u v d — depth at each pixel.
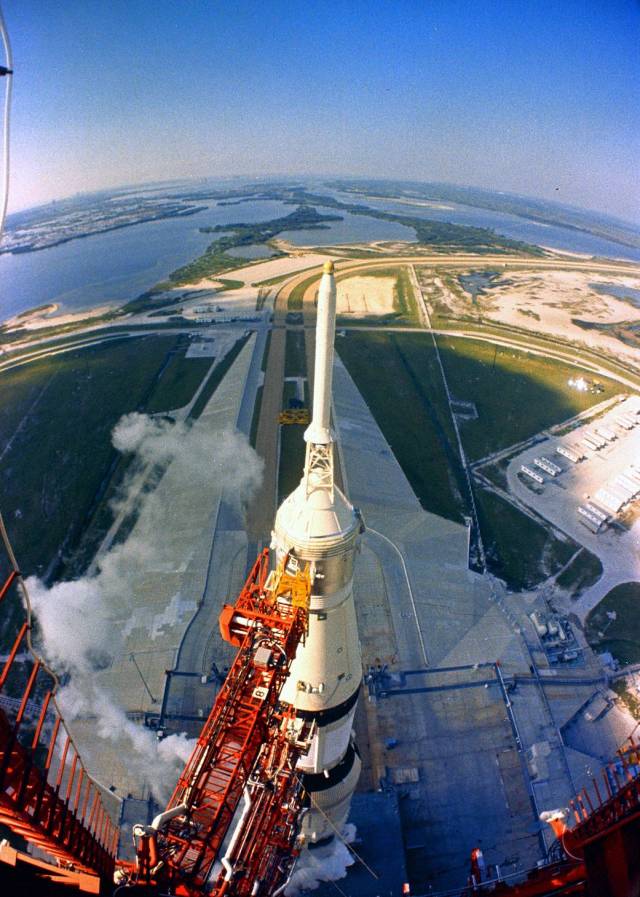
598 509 104.94
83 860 22.27
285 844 36.19
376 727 64.44
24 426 126.12
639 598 86.38
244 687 33.75
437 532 96.56
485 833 55.75
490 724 65.31
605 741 65.56
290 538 32.81
